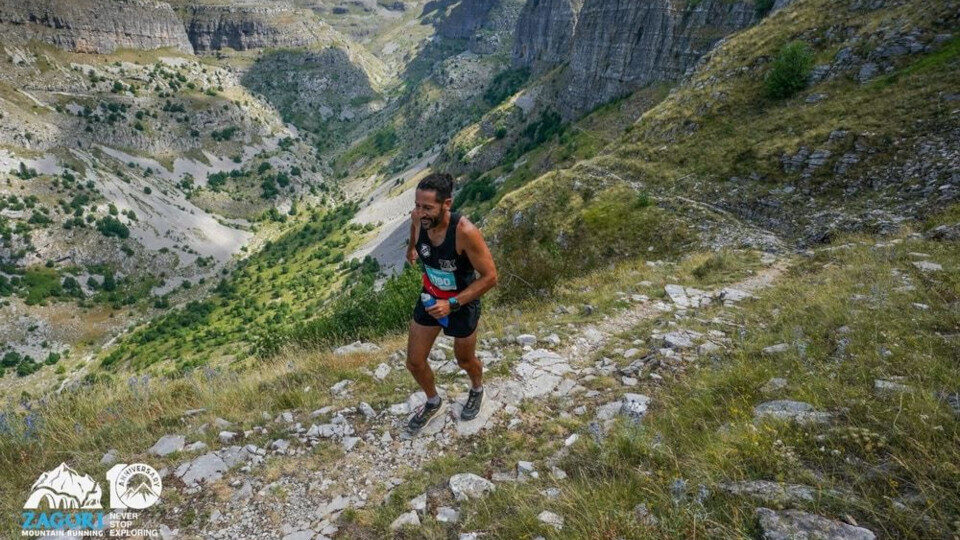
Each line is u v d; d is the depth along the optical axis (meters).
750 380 5.66
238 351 142.25
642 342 8.42
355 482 4.93
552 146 145.88
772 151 35.88
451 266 4.71
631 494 3.96
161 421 6.23
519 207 56.84
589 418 5.84
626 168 49.28
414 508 4.45
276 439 5.62
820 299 9.16
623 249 36.44
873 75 37.25
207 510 4.57
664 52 131.50
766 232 27.95
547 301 13.36
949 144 24.38
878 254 13.59
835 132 31.53
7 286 193.50
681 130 49.84
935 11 36.62
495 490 4.53
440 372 7.20
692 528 3.27
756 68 49.06
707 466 3.95
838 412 4.38
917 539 2.80
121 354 170.50
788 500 3.33
